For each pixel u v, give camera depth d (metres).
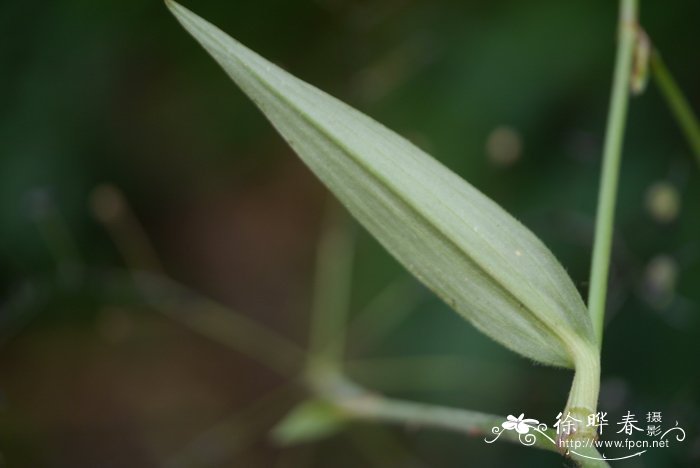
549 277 0.29
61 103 0.42
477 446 0.40
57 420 0.42
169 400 0.44
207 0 0.44
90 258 0.42
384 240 0.30
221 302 0.46
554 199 0.40
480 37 0.42
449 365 0.39
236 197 0.47
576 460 0.29
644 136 0.40
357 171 0.30
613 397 0.38
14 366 0.42
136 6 0.43
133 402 0.43
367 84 0.43
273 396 0.43
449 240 0.29
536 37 0.42
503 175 0.41
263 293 0.46
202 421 0.44
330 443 0.41
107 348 0.43
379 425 0.41
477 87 0.42
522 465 0.39
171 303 0.42
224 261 0.47
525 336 0.29
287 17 0.44
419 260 0.30
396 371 0.40
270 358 0.44
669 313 0.39
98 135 0.43
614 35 0.41
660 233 0.39
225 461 0.43
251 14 0.44
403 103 0.43
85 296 0.41
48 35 0.42
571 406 0.29
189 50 0.44
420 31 0.43
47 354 0.42
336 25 0.44
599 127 0.41
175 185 0.46
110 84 0.43
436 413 0.34
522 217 0.40
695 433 0.38
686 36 0.40
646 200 0.39
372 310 0.40
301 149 0.30
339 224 0.40
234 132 0.46
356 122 0.30
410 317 0.40
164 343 0.44
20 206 0.40
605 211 0.32
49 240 0.40
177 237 0.46
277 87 0.30
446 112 0.42
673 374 0.38
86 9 0.42
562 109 0.41
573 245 0.40
